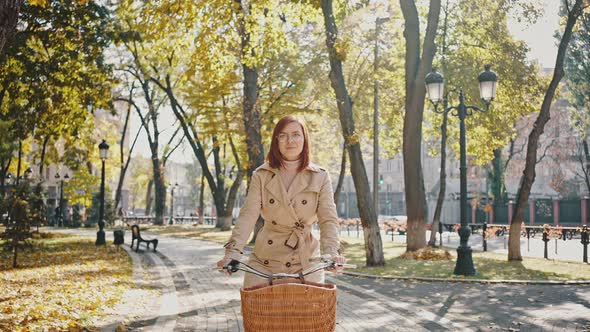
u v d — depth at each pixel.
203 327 8.10
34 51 20.59
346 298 11.27
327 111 29.36
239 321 8.57
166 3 15.07
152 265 17.62
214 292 11.84
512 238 19.17
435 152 40.53
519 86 28.03
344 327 8.33
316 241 4.37
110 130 48.09
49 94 20.42
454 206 56.66
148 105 47.09
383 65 28.06
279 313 3.59
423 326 8.46
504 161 57.56
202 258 20.22
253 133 27.36
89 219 50.72
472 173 56.28
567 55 44.81
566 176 65.31
